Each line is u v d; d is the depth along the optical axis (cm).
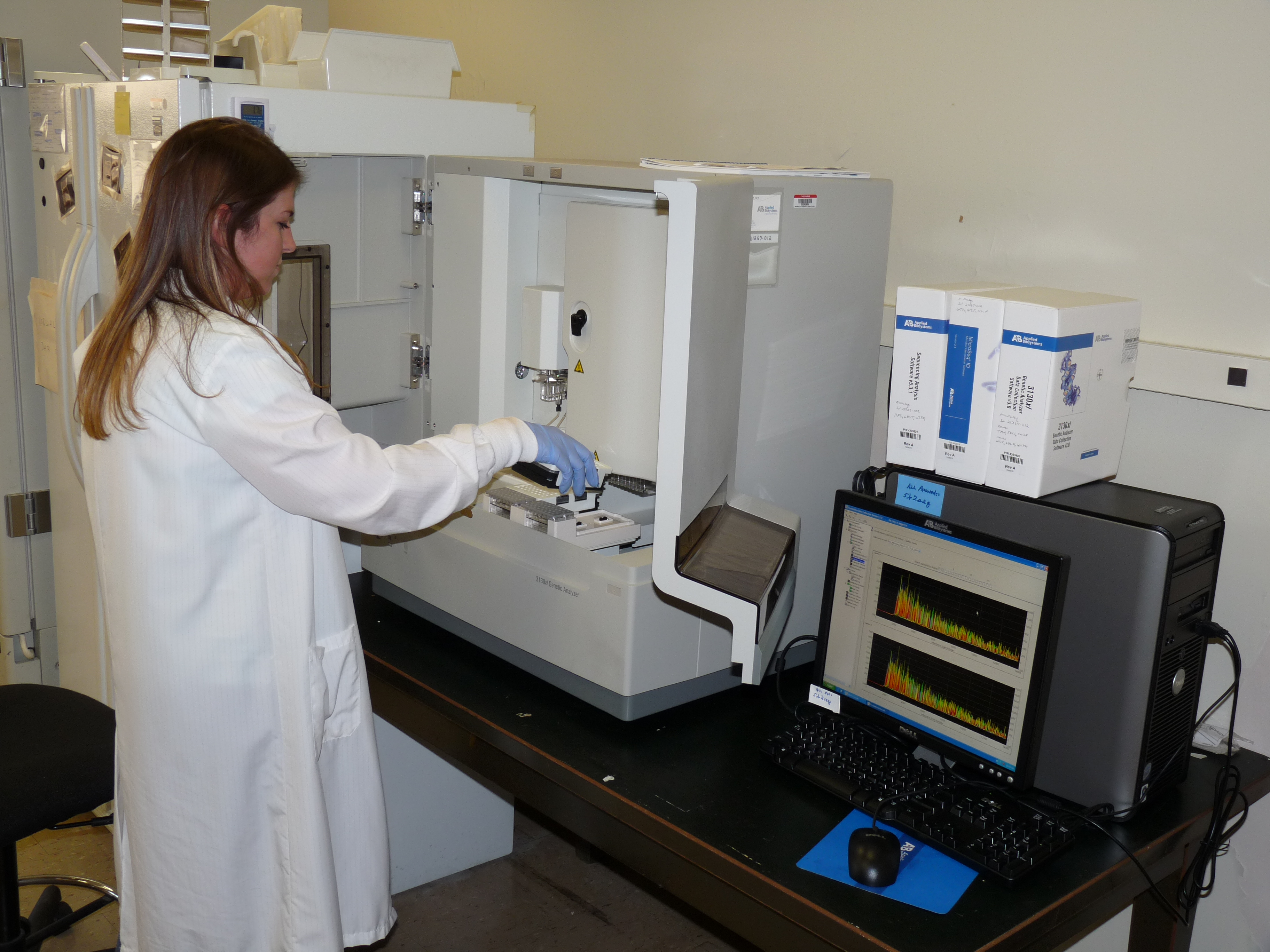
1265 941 161
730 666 157
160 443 126
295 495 124
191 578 129
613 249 159
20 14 256
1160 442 160
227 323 127
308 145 176
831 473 171
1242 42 145
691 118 226
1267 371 144
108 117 191
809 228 154
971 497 135
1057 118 166
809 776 135
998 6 170
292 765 135
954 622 132
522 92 268
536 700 157
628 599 141
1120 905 126
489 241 176
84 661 237
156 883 138
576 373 170
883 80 188
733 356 140
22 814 149
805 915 113
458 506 136
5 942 179
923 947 107
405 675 163
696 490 130
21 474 266
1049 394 126
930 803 127
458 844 237
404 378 202
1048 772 133
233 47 215
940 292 135
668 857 128
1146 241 159
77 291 203
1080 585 126
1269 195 146
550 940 217
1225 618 157
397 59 189
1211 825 136
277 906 141
